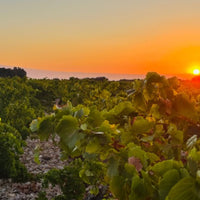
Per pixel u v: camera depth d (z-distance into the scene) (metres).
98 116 1.51
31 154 10.12
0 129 8.38
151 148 1.79
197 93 2.53
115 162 1.42
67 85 23.55
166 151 1.75
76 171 6.08
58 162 9.45
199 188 1.07
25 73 49.00
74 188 6.00
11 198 6.77
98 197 4.99
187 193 1.08
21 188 7.22
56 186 7.39
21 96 18.52
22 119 12.78
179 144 1.76
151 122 1.71
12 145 7.79
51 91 23.03
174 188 1.08
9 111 12.86
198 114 1.86
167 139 1.81
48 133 1.53
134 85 1.78
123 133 1.68
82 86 19.47
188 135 1.86
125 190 1.30
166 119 1.89
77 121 1.44
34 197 6.89
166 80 1.73
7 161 7.54
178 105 1.75
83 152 1.54
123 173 1.32
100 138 1.43
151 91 1.74
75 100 3.97
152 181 1.28
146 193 1.22
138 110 1.88
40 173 8.51
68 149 1.46
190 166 1.13
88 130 1.43
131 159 1.29
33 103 19.39
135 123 1.71
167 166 1.20
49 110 18.98
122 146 1.68
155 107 1.84
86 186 6.79
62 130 1.44
